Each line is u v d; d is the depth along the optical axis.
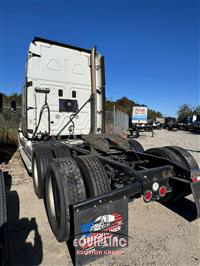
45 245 2.26
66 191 2.05
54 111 4.60
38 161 3.21
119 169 2.38
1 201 2.00
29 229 2.58
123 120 20.47
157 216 2.93
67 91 4.75
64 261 2.01
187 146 10.91
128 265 1.93
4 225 1.89
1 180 2.13
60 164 2.26
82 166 2.27
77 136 5.04
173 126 31.17
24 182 4.35
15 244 2.27
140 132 24.14
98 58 4.99
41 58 4.37
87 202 1.78
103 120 5.02
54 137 4.64
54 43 4.50
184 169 2.51
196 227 2.65
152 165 3.13
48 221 2.75
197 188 2.45
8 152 7.42
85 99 5.03
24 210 3.08
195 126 28.30
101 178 2.18
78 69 4.88
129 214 2.99
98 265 1.93
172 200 3.06
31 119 4.34
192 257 2.07
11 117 10.42
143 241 2.33
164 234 2.48
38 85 4.36
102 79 4.96
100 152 3.26
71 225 2.04
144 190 2.15
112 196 1.89
